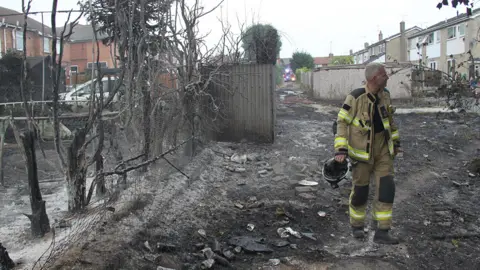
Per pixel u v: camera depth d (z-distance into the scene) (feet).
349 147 13.69
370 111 13.38
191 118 22.68
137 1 17.26
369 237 15.26
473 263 13.39
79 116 22.13
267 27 36.14
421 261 13.50
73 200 14.30
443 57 123.75
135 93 17.10
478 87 27.94
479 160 25.40
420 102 65.10
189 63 21.91
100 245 11.74
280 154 28.58
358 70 83.71
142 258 12.19
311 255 13.80
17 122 24.50
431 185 22.16
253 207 18.48
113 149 18.01
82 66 93.25
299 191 20.71
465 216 17.47
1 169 20.33
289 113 53.93
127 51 17.81
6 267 10.37
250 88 31.32
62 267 10.41
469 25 107.34
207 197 18.89
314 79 87.66
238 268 12.84
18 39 76.79
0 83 40.40
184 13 21.70
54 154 21.95
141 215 14.37
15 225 14.26
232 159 26.61
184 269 12.38
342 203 18.94
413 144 33.09
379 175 13.50
